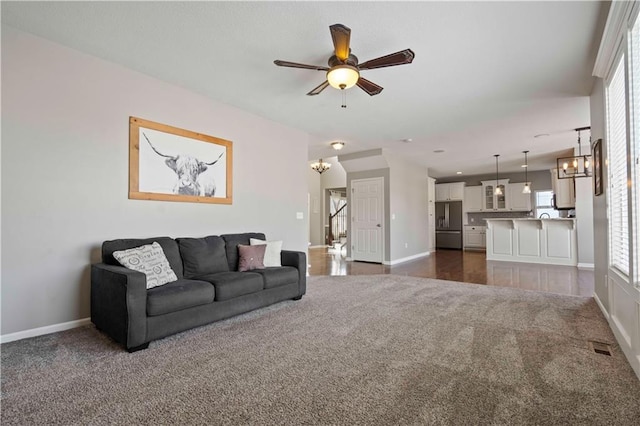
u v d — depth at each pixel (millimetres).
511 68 3090
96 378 1926
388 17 2322
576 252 6395
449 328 2779
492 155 7180
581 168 6207
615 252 2701
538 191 9344
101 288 2590
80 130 2832
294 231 5070
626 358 2166
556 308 3371
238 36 2582
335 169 11141
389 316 3133
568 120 4688
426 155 7227
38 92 2613
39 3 2189
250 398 1715
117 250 2807
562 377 1915
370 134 5469
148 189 3268
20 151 2529
